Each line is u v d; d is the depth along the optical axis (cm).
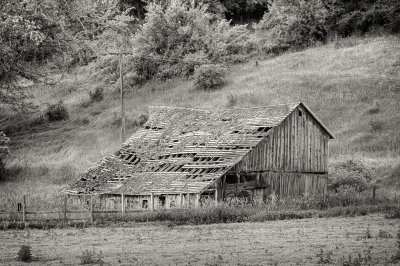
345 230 3944
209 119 6969
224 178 6025
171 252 3294
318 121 6738
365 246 3291
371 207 5028
